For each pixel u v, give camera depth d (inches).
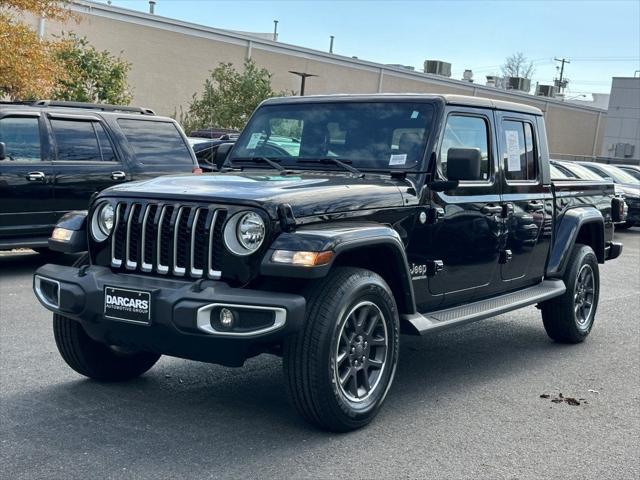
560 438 184.9
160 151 418.3
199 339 163.5
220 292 160.2
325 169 214.2
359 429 183.6
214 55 1355.8
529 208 248.8
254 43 1401.3
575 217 275.4
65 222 194.1
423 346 276.1
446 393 217.9
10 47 588.4
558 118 1973.4
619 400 217.2
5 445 167.5
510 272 243.8
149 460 161.2
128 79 1237.7
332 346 168.2
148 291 163.3
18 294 333.7
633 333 307.0
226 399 202.5
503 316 332.8
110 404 196.1
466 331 302.7
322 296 168.9
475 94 1766.7
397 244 183.0
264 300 157.9
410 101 213.9
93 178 388.2
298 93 1473.9
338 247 164.1
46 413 188.4
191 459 162.4
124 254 177.9
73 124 387.5
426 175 203.2
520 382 231.8
